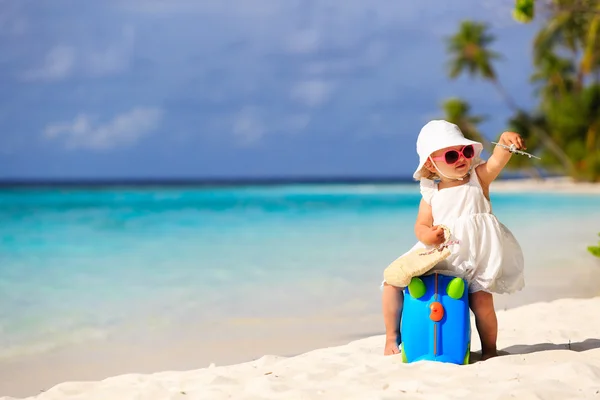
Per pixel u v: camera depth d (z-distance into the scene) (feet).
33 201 123.13
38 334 20.83
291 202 107.76
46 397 13.29
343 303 24.63
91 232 55.42
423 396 11.37
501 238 14.17
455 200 14.33
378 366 13.70
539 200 92.68
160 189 215.51
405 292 14.16
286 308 23.91
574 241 41.65
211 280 30.35
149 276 31.86
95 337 20.31
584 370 12.31
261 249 41.75
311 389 12.21
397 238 47.57
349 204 98.22
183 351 18.45
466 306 13.73
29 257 39.60
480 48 150.10
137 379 14.20
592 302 21.47
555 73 144.56
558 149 143.64
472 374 12.44
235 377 13.70
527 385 11.55
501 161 14.29
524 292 25.31
